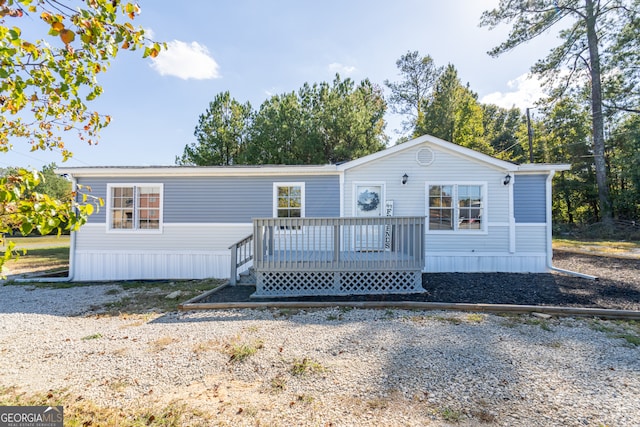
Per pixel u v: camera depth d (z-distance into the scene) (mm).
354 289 6199
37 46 2152
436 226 8211
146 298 6312
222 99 17562
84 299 6285
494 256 8141
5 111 2514
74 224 1896
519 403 2553
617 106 18125
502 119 32594
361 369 3146
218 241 8477
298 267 6129
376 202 8289
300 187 8469
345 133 14945
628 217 19609
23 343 3955
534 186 8203
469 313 4961
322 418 2381
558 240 16656
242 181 8523
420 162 8219
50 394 2744
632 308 4996
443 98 19297
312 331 4219
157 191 8578
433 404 2547
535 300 5469
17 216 1672
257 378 3010
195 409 2512
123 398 2689
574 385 2818
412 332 4145
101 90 2543
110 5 1949
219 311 5250
